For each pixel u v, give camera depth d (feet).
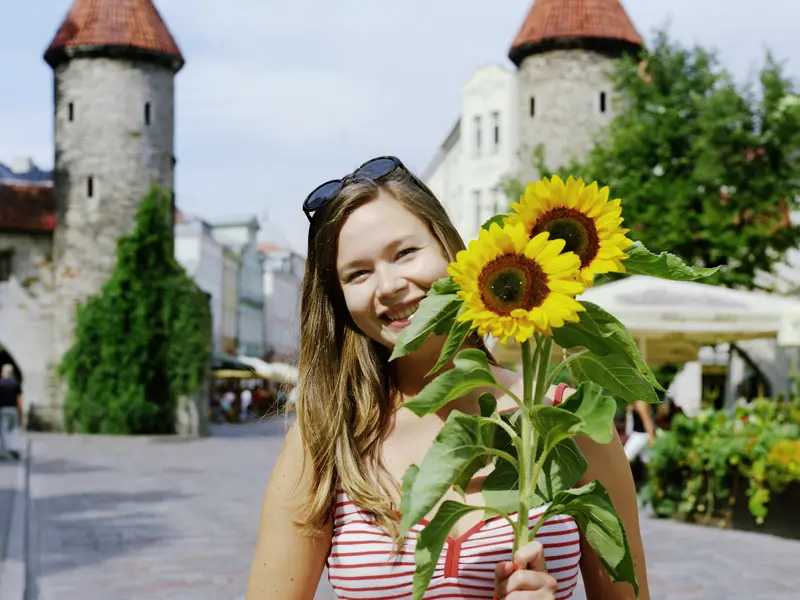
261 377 208.54
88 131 142.72
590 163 100.58
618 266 5.00
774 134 94.68
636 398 5.36
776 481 35.63
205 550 34.17
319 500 6.57
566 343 5.31
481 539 6.27
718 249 94.53
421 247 6.64
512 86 152.97
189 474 67.10
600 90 134.10
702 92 97.45
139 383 128.16
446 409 6.88
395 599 6.37
